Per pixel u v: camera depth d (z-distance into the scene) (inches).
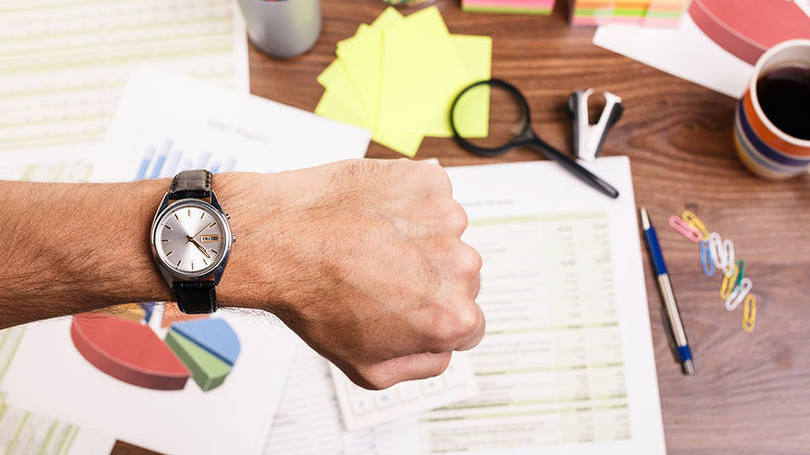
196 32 30.5
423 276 21.9
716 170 29.2
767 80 27.0
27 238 21.8
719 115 29.5
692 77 29.8
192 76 30.2
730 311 28.3
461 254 21.9
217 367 28.1
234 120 29.7
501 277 28.8
